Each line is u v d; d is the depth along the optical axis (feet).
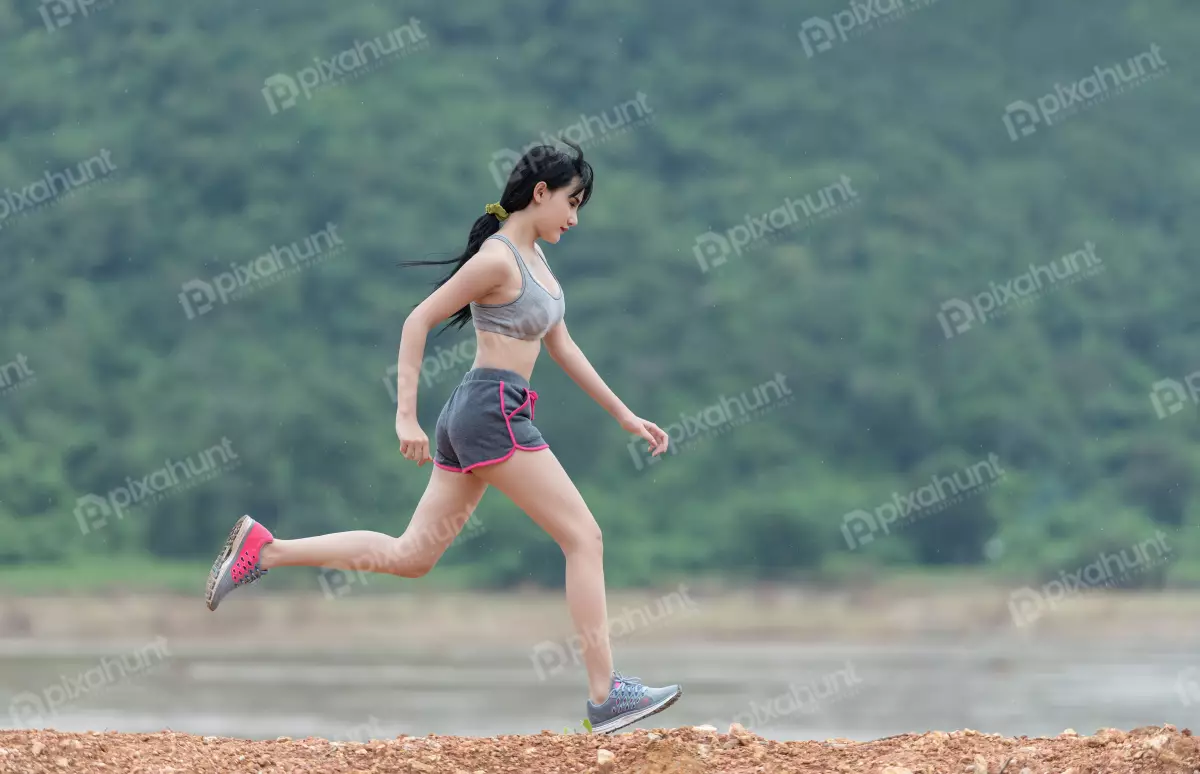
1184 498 495.00
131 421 497.46
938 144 638.53
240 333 526.57
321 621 379.14
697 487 488.85
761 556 456.45
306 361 515.50
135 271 552.41
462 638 367.04
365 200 565.53
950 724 169.17
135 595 404.98
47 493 467.52
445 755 58.03
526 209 61.77
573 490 60.80
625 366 521.24
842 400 526.57
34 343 517.55
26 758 53.72
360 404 497.87
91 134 587.68
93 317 532.32
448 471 61.72
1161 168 632.79
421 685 221.05
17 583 412.36
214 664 266.98
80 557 443.73
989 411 523.29
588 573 60.64
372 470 479.00
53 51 620.08
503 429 59.67
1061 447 518.78
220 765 56.18
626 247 560.61
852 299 552.82
